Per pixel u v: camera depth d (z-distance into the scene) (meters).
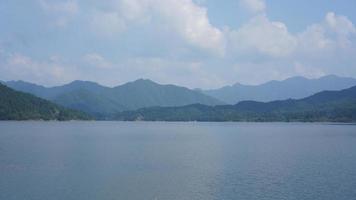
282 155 101.44
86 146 122.69
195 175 71.25
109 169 76.75
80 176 69.25
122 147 121.12
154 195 57.16
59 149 111.56
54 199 54.19
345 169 78.00
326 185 63.12
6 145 122.38
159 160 90.50
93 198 55.16
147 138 167.88
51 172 72.44
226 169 77.88
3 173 70.88
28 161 85.31
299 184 63.81
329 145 131.88
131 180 66.44
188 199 55.22
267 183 64.50
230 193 58.31
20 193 56.84
